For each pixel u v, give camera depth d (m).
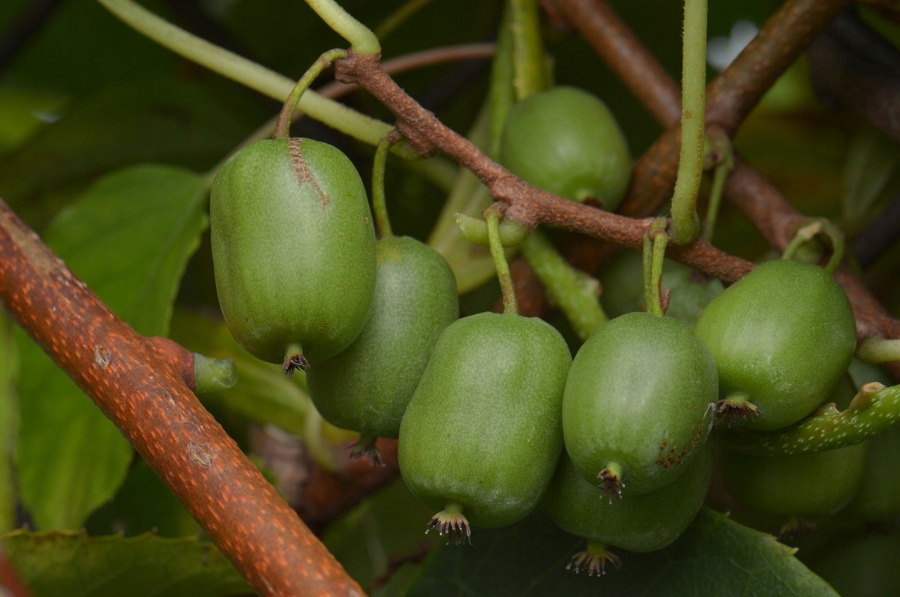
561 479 0.39
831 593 0.40
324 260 0.38
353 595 0.36
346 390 0.40
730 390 0.39
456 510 0.38
